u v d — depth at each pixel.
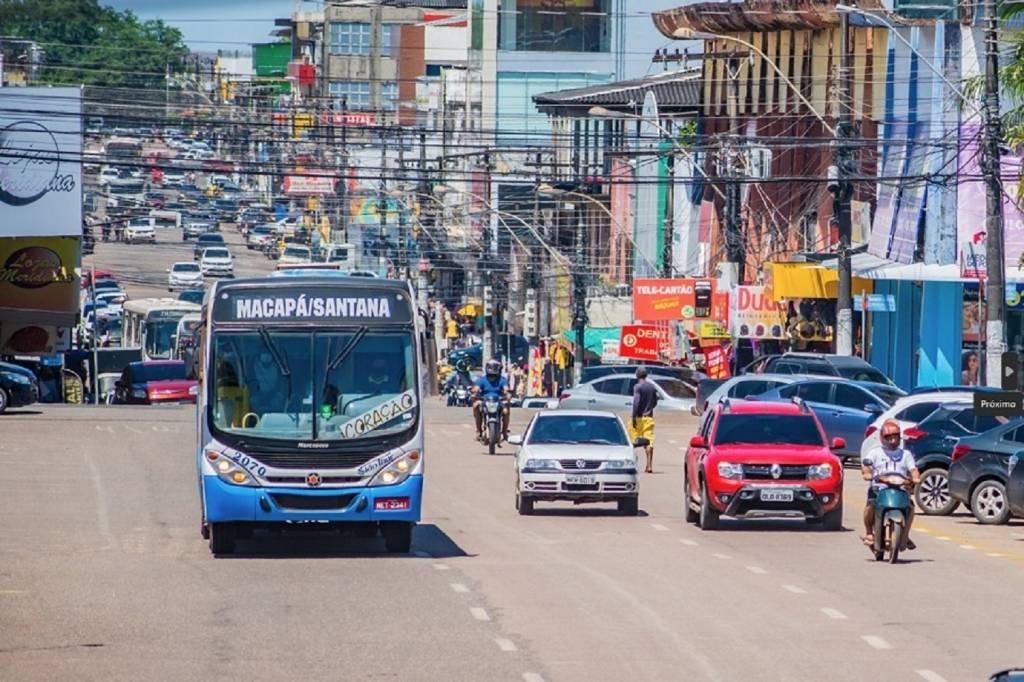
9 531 58.41
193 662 32.78
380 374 51.06
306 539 56.88
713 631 36.97
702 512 61.44
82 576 46.25
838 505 61.25
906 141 101.19
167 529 59.88
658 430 113.38
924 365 120.88
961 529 63.34
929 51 114.81
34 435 100.38
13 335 149.38
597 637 36.06
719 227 157.25
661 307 138.38
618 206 194.75
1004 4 84.31
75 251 148.75
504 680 31.06
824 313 133.25
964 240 104.88
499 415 96.25
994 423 69.81
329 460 50.19
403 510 50.53
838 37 141.12
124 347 189.88
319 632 36.59
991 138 83.12
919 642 35.69
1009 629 37.62
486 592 43.22
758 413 63.50
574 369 171.00
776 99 150.12
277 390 50.56
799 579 46.75
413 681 30.92
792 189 145.38
